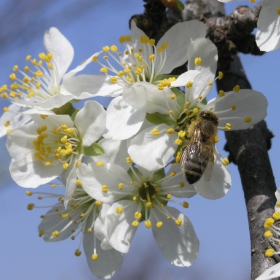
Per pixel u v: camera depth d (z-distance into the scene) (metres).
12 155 0.24
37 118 0.24
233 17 0.26
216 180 0.24
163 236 0.24
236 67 0.27
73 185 0.24
